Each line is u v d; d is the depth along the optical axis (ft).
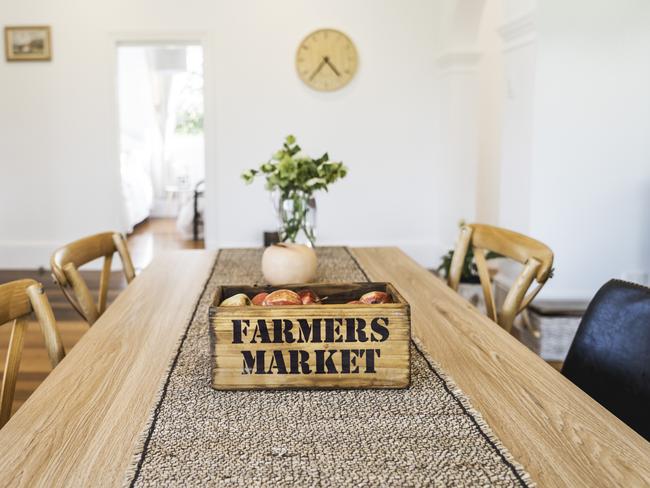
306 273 5.67
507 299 5.57
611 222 11.59
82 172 18.99
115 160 18.93
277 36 18.63
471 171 18.33
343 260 7.19
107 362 3.89
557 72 11.19
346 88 18.94
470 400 3.33
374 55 18.86
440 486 2.48
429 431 2.96
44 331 4.19
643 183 11.51
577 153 11.41
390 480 2.53
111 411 3.19
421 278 6.23
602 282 11.75
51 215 19.15
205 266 6.81
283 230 6.62
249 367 3.41
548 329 11.06
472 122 18.12
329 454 2.74
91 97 18.69
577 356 4.43
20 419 3.09
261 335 3.40
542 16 11.04
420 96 19.07
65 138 18.85
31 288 4.20
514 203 12.26
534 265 5.49
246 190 19.19
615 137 11.39
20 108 18.72
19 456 2.73
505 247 6.28
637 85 11.27
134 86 29.78
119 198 19.16
